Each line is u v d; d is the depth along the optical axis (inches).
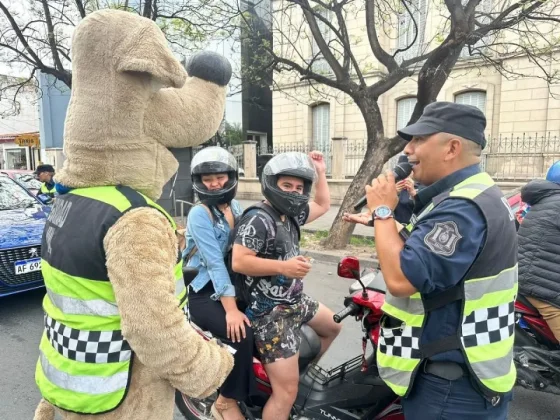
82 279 50.4
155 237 50.0
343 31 279.0
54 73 319.0
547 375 108.7
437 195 63.5
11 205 225.0
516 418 112.7
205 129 57.8
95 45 50.5
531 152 512.1
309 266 76.8
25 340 159.0
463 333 58.6
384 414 84.7
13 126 913.5
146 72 49.8
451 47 242.2
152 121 53.5
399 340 64.1
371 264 256.4
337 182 507.2
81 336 50.8
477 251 56.4
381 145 284.2
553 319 107.3
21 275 179.6
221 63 60.0
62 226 53.1
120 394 51.4
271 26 360.8
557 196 110.7
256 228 77.6
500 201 60.4
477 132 62.5
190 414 100.7
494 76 569.9
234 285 87.1
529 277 109.2
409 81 636.7
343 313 83.3
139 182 53.6
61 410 54.0
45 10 300.0
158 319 47.9
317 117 716.0
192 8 296.4
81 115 51.5
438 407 61.0
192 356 51.1
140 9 290.0
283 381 81.3
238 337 81.0
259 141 958.4
